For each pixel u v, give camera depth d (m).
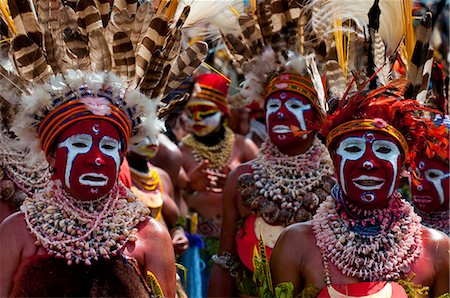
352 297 3.74
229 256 5.12
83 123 3.55
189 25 4.30
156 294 3.62
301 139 4.95
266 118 5.08
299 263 3.91
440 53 5.49
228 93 7.06
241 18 5.04
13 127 3.67
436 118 4.23
